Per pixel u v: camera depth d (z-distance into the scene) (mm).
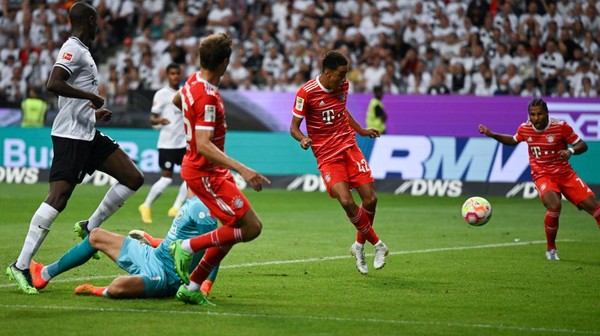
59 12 60969
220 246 16938
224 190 16859
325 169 22062
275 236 29984
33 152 50000
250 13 59969
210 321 15812
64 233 29734
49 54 58625
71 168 19453
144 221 33875
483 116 47000
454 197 46188
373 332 15141
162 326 15336
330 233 31016
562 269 23219
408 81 54188
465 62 53625
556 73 53281
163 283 17750
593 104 45625
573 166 45656
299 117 22172
